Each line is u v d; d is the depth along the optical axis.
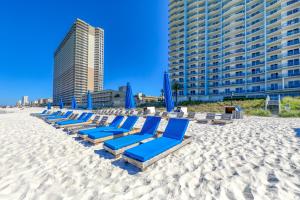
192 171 3.35
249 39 45.09
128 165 3.73
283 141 5.22
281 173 3.13
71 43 104.06
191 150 4.64
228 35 49.34
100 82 112.81
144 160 3.36
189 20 57.12
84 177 3.22
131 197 2.55
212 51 52.25
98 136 5.42
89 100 27.02
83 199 2.52
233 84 46.34
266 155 4.05
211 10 54.00
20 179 3.18
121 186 2.87
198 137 6.11
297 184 2.76
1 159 4.22
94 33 110.88
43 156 4.40
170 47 60.06
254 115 15.02
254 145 4.91
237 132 6.80
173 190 2.71
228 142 5.33
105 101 82.06
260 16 43.50
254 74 42.69
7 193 2.73
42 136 6.77
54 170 3.54
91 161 4.01
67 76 108.06
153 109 18.27
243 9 47.28
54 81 137.25
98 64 111.62
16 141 5.98
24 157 4.35
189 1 57.44
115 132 6.01
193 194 2.58
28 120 12.78
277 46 39.53
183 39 57.06
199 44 54.38
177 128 5.11
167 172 3.35
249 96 42.47
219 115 14.92
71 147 5.17
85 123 9.20
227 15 50.50
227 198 2.46
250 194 2.53
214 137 6.05
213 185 2.81
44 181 3.09
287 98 20.84
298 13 36.62
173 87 51.81
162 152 3.89
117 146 4.21
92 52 108.50
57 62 129.88
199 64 53.75
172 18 60.59
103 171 3.46
